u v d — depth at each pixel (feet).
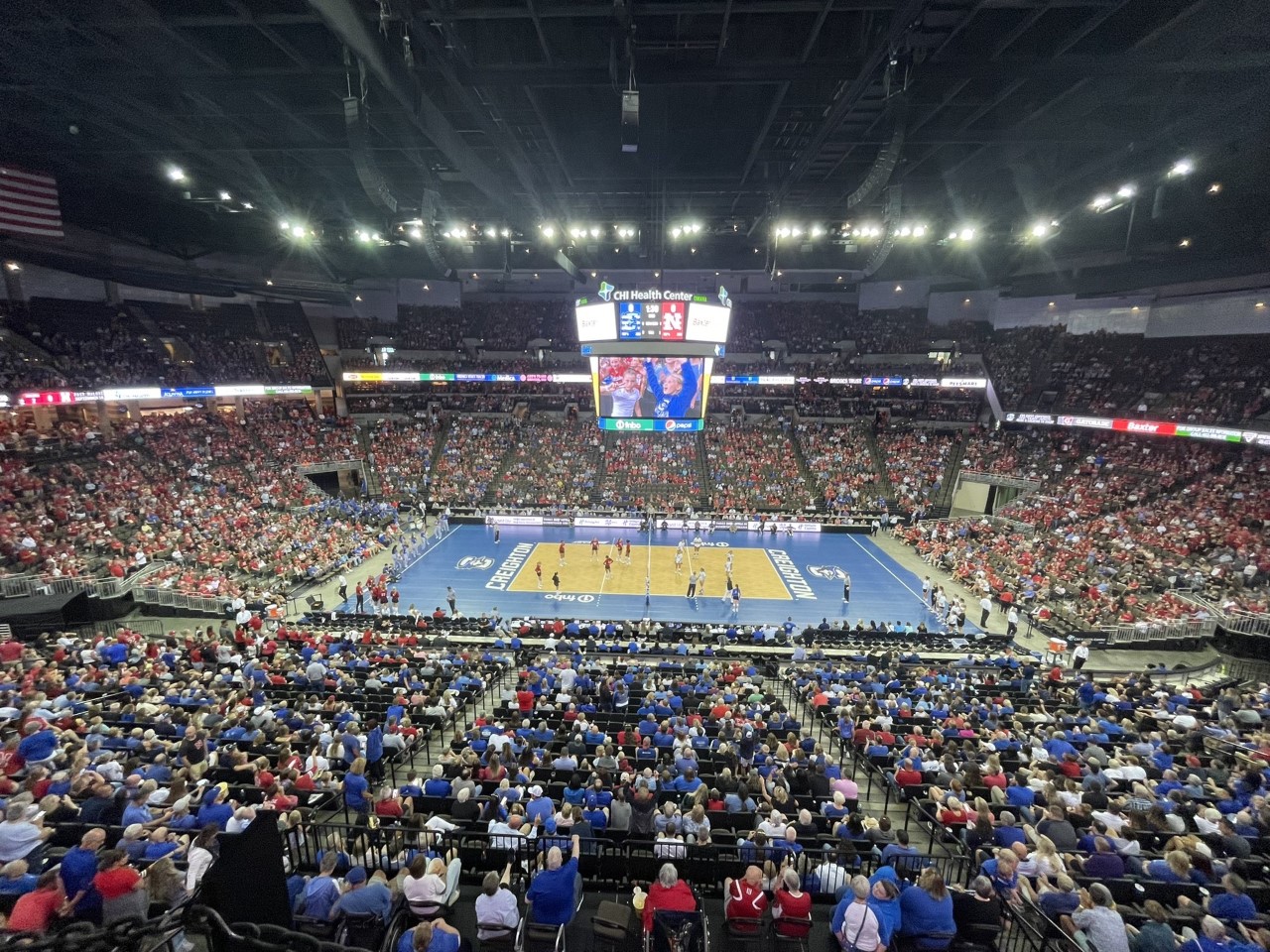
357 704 54.90
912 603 107.04
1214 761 45.24
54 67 49.90
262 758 37.76
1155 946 22.27
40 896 19.94
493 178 63.98
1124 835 31.40
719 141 61.31
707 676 65.31
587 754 43.55
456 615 97.25
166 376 133.69
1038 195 80.74
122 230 122.01
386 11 32.12
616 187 74.59
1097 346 148.05
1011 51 43.34
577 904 25.14
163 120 61.16
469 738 46.32
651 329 90.27
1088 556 108.06
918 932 21.34
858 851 30.14
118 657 64.75
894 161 34.30
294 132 65.46
